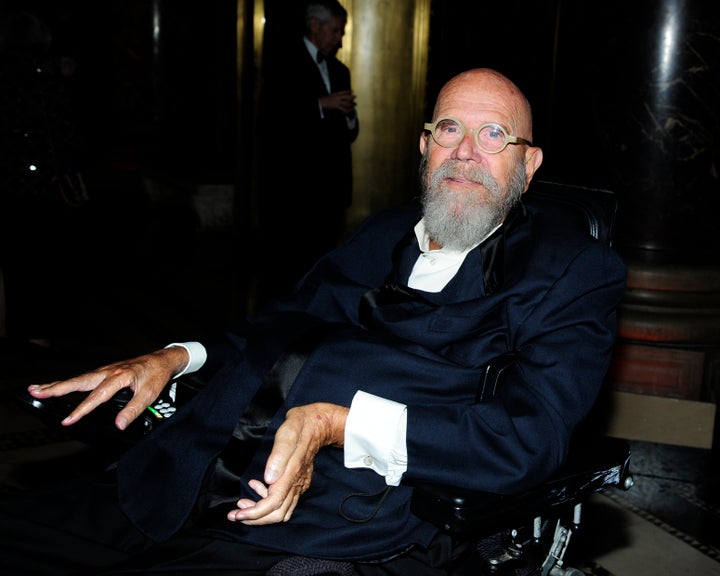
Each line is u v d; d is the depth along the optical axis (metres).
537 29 5.32
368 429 1.48
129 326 4.55
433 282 1.80
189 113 8.77
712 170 3.67
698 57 3.57
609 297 1.64
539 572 1.68
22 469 2.83
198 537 1.54
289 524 1.54
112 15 9.45
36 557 1.51
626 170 3.74
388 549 1.52
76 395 1.76
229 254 6.41
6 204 3.88
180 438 1.64
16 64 3.77
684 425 3.46
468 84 1.73
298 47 4.30
